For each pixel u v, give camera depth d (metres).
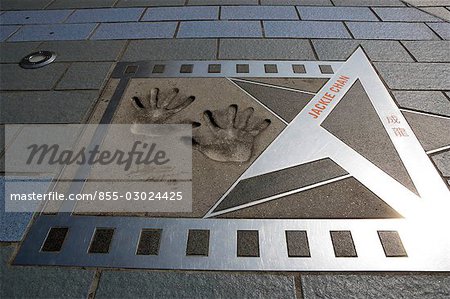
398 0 4.51
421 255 1.88
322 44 3.65
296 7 4.39
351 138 2.53
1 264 1.88
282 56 3.47
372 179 2.25
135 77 3.23
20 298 1.75
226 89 3.04
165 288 1.78
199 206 2.12
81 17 4.32
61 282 1.81
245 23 4.06
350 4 4.45
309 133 2.57
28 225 2.05
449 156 2.38
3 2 4.74
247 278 1.81
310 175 2.28
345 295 1.74
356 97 2.92
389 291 1.75
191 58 3.48
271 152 2.43
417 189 2.18
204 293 1.76
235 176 2.28
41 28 4.10
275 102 2.88
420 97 2.91
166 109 2.83
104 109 2.86
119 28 4.05
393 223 2.02
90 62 3.47
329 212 2.07
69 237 1.99
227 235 1.98
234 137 2.55
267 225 2.02
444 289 1.75
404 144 2.47
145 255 1.91
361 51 3.52
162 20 4.17
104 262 1.88
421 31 3.85
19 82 3.22
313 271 1.83
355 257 1.88
